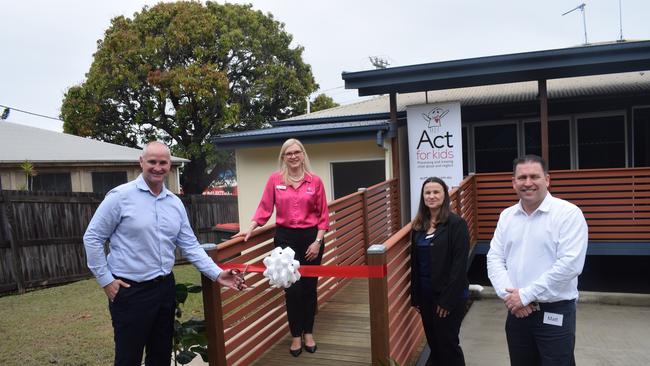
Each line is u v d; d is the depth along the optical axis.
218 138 9.77
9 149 12.20
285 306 4.45
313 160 9.46
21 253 9.29
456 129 7.93
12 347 5.73
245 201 10.19
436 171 8.09
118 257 3.00
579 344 5.48
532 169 2.90
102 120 22.52
